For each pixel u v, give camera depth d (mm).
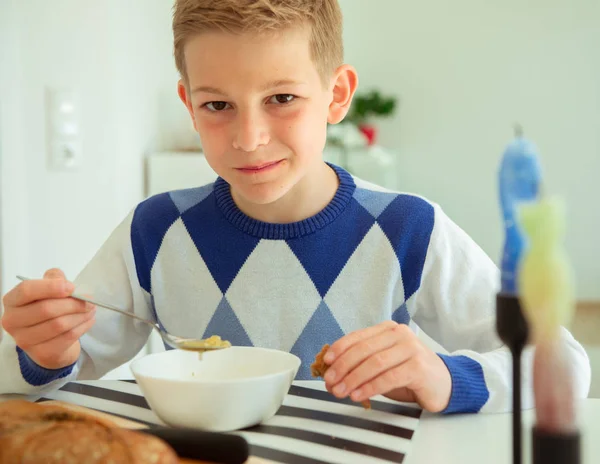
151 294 1282
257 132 1000
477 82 4203
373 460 717
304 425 829
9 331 967
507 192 509
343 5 4242
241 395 787
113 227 2482
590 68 4121
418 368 857
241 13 957
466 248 1239
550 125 4168
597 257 4172
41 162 2428
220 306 1239
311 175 1212
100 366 1231
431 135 4254
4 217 2381
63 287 955
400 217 1239
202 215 1274
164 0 3191
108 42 2432
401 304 1239
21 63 2393
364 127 4004
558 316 467
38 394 1005
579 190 4168
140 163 2793
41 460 579
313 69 1045
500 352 997
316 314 1219
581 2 4102
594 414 893
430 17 4207
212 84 992
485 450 770
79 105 2432
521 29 4152
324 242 1229
